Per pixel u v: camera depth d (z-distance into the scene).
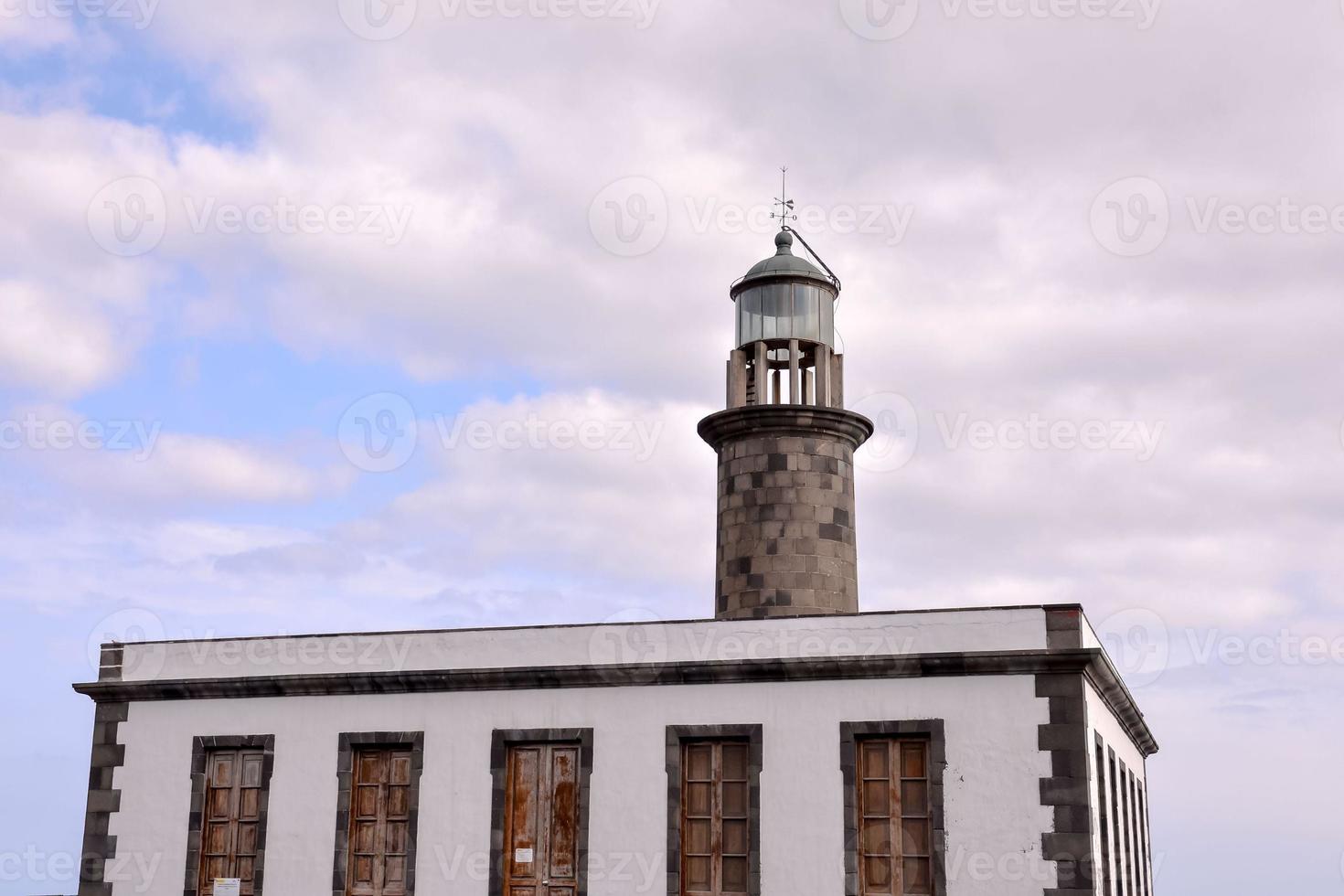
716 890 20.33
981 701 19.78
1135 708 24.06
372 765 22.19
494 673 21.59
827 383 25.80
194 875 22.36
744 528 24.89
